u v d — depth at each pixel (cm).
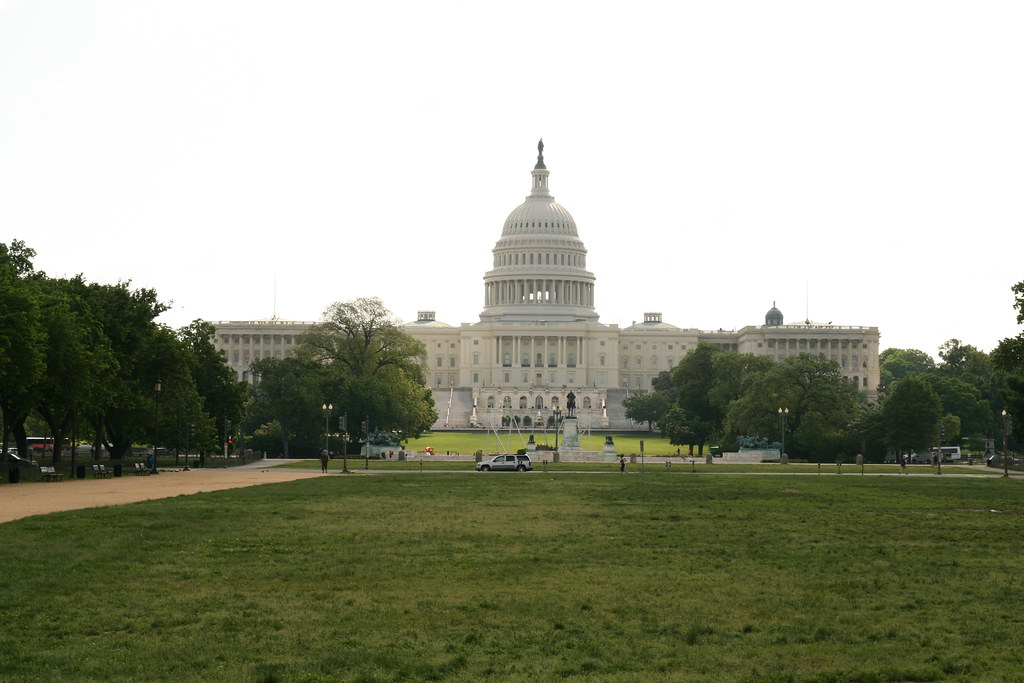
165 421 11581
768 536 5294
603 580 4091
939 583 4088
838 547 4934
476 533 5303
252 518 5838
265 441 16238
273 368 16525
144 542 4825
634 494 7781
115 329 10962
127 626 3344
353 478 9744
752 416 16800
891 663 3047
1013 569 4375
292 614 3516
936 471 12400
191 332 13512
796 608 3672
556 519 5972
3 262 9594
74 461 10569
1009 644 3241
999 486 9112
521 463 12069
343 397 16475
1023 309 10388
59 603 3606
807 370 16675
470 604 3675
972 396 19775
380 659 3034
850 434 15900
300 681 2838
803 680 2895
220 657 3042
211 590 3844
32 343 8600
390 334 18950
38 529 5181
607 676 2916
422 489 8119
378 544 4900
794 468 12975
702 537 5241
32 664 2950
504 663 3023
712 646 3212
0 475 8981
